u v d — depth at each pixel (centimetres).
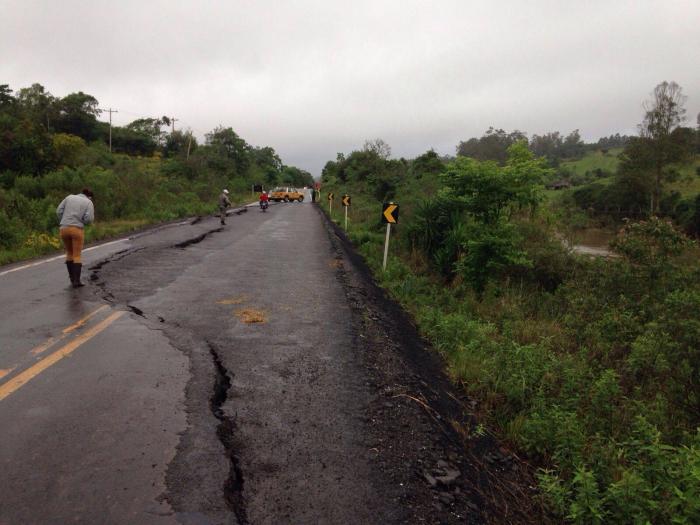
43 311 656
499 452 380
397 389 457
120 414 367
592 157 12669
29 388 408
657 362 518
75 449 315
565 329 731
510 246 963
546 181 1031
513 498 318
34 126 2948
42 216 1638
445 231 1231
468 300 902
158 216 2353
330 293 852
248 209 3606
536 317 844
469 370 527
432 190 1897
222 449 325
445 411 433
